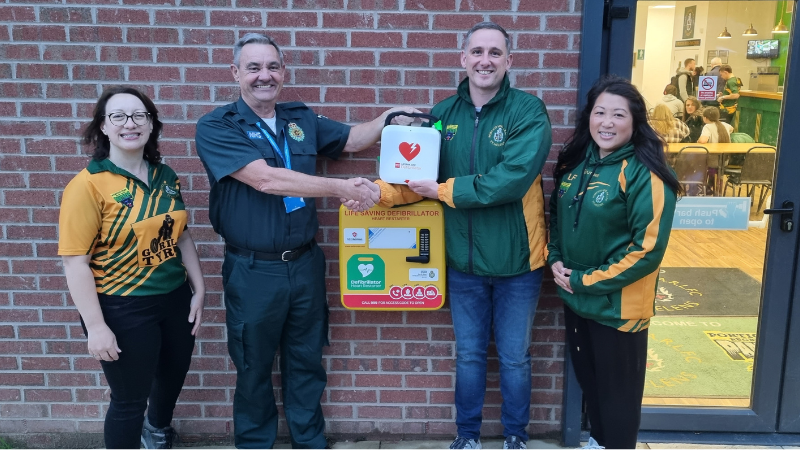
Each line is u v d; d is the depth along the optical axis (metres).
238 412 2.96
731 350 3.68
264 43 2.58
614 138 2.37
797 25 2.85
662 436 3.25
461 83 2.70
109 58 2.93
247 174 2.55
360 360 3.23
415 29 2.91
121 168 2.44
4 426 3.29
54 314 3.16
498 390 3.24
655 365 3.60
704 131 3.06
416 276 2.85
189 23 2.90
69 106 2.98
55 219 3.08
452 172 2.71
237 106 2.66
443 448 3.22
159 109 2.98
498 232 2.67
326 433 3.33
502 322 2.83
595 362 2.56
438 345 3.19
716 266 3.27
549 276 3.10
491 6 2.88
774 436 3.22
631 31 2.91
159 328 2.60
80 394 3.25
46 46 2.92
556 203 2.74
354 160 3.04
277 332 2.79
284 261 2.70
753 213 3.11
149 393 2.66
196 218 3.09
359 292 2.88
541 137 2.51
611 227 2.41
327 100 2.99
